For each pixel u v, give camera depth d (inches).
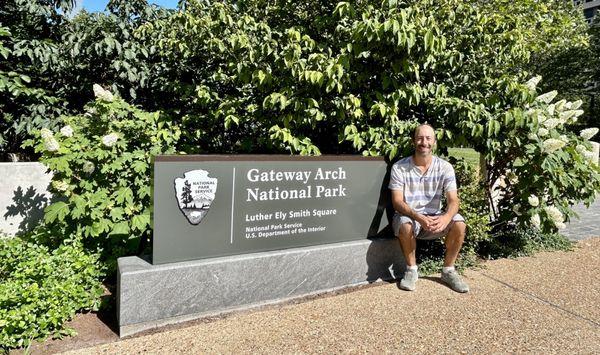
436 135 160.9
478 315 124.2
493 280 153.1
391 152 153.2
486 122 159.5
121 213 149.7
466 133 159.8
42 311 109.4
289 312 125.1
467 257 170.2
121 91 239.6
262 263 127.9
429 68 176.7
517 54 191.9
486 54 186.1
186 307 117.7
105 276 142.5
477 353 103.9
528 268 166.7
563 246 196.9
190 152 197.3
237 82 200.7
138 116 167.9
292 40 170.4
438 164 146.1
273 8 201.8
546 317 123.6
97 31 231.3
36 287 109.6
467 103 156.6
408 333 113.0
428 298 136.2
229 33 180.2
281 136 167.3
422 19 155.8
